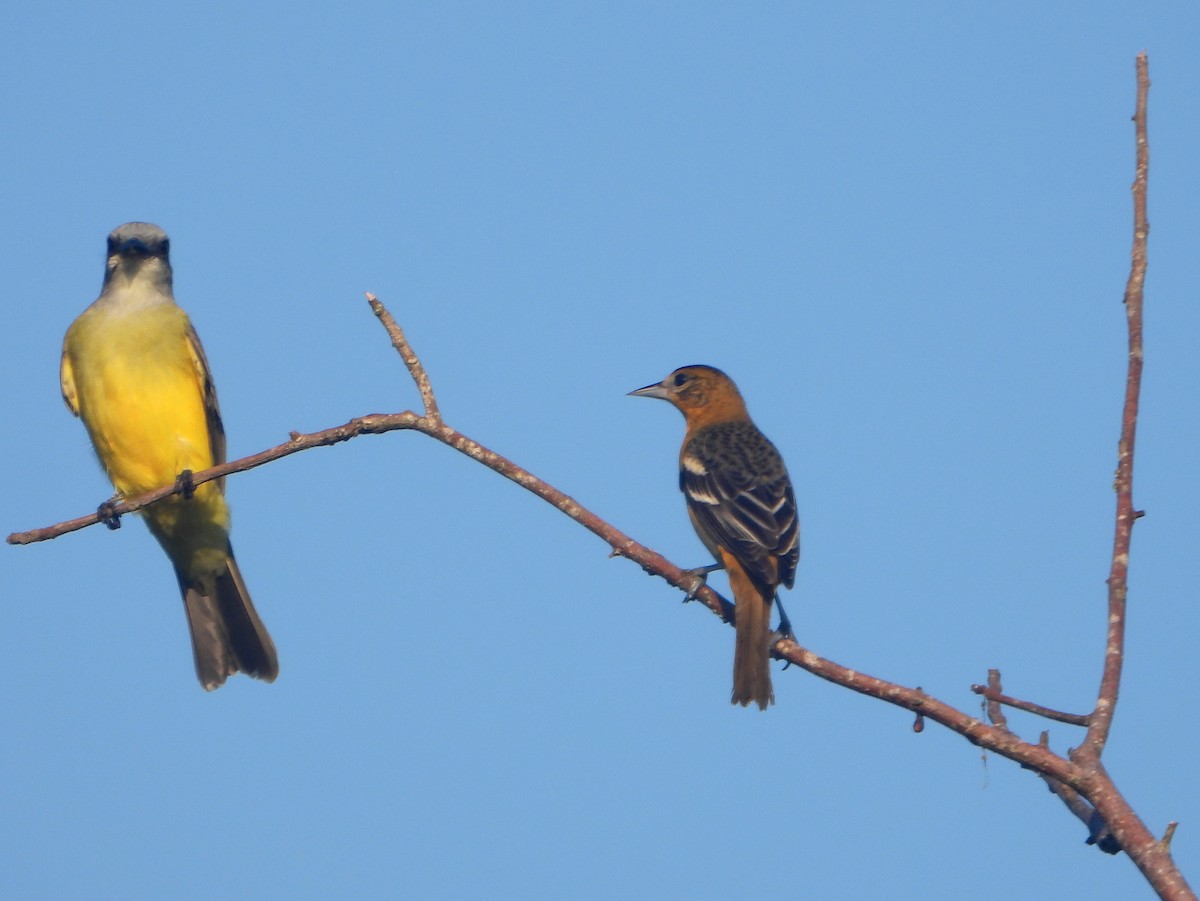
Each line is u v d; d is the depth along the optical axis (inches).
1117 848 281.1
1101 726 275.7
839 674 299.0
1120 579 286.8
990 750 278.7
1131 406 299.4
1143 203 311.0
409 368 378.3
